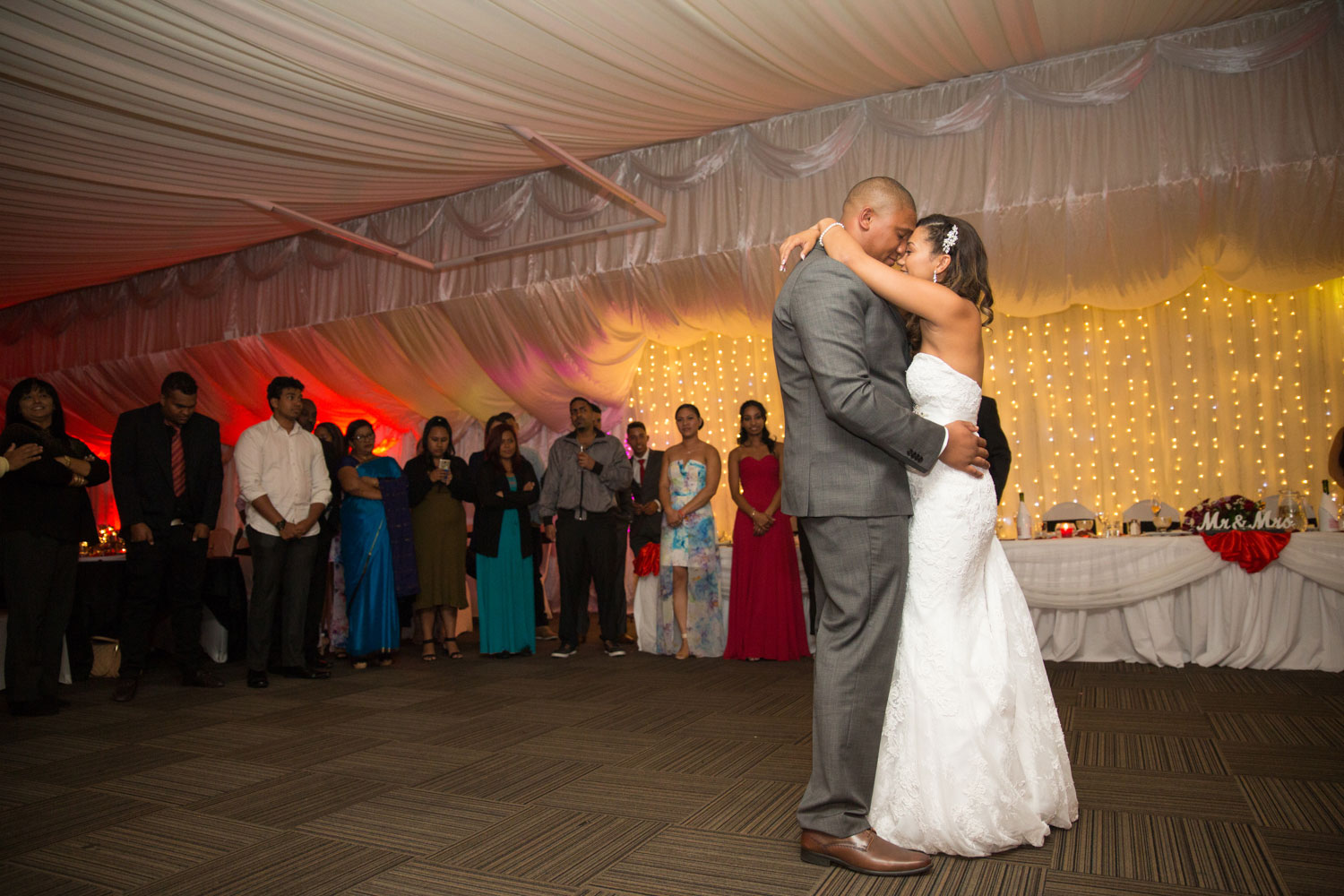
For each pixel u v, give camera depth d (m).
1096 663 4.46
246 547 5.67
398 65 4.59
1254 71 4.96
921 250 2.12
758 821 2.14
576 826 2.14
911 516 1.93
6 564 3.89
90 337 9.16
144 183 5.88
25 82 4.48
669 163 6.41
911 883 1.73
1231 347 6.16
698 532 5.19
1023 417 6.60
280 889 1.81
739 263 6.22
